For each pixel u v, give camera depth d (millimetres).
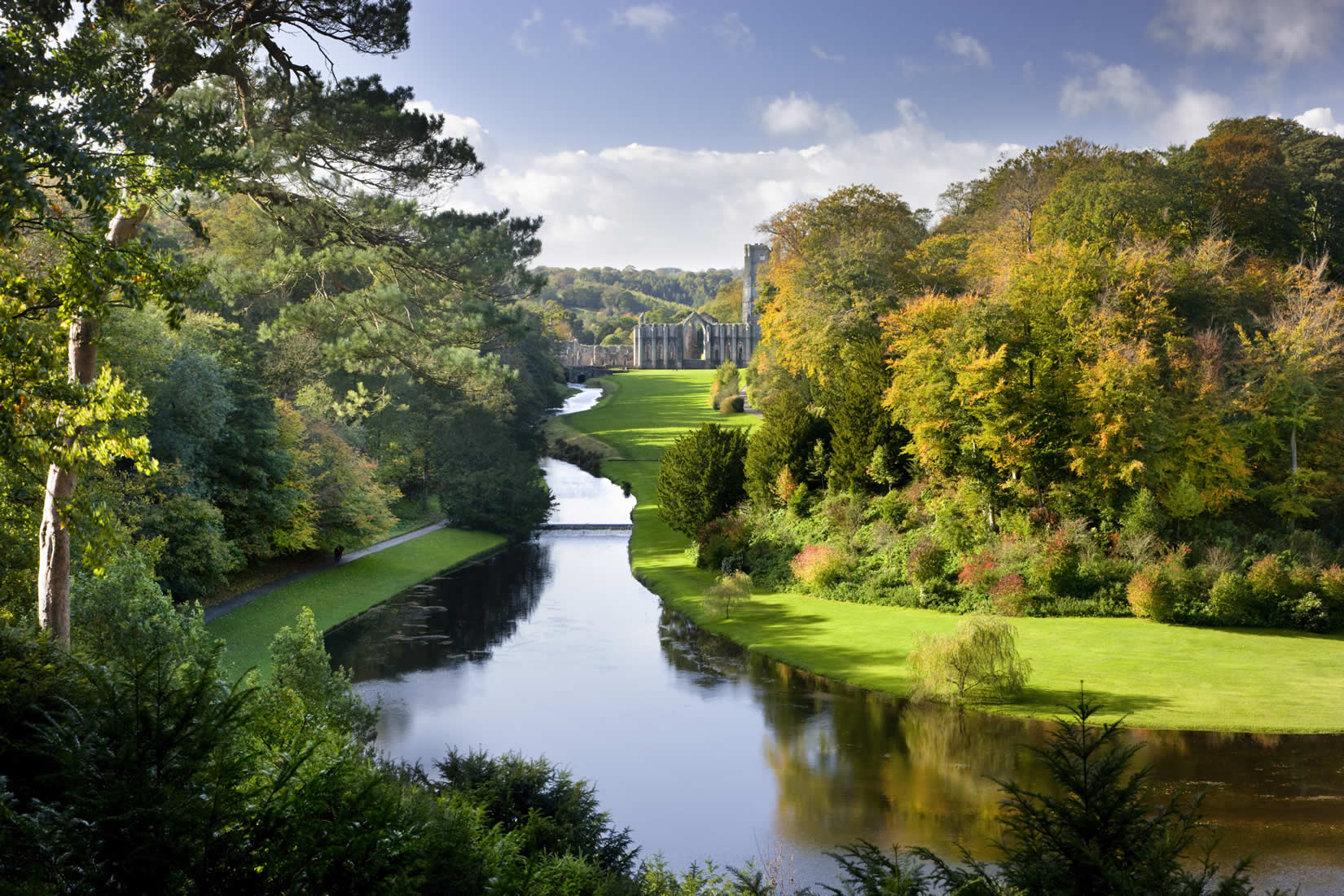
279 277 33375
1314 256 72812
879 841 23359
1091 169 68500
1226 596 41375
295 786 8469
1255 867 20922
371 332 34844
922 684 34688
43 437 15312
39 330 18297
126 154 15445
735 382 144000
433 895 8930
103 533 17453
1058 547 43938
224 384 49281
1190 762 27406
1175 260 56750
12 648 10680
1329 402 50250
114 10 18922
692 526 63719
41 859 6844
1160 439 45969
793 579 52406
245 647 40219
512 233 38281
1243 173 69562
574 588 57219
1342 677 35000
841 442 56062
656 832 24281
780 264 82312
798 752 29875
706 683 37719
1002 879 9633
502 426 86625
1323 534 48875
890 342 58656
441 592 55875
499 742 30797
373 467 64750
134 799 7039
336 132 27594
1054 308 49969
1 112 12047
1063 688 34500
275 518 50781
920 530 50375
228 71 21297
